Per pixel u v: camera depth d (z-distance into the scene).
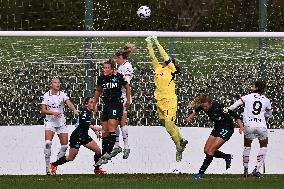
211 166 46.75
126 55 45.06
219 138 42.62
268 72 48.56
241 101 43.12
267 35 45.56
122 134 45.44
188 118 43.41
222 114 42.75
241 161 46.88
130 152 46.69
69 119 48.03
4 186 36.94
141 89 48.38
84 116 44.12
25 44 48.44
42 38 47.72
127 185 37.31
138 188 36.00
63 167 46.34
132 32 45.44
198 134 46.94
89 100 44.03
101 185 37.31
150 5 49.41
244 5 49.22
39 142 46.66
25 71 48.31
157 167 46.75
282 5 48.94
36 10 49.19
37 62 48.34
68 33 45.44
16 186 36.94
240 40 48.81
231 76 48.66
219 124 42.81
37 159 46.56
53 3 49.19
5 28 49.16
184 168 46.78
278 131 47.16
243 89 48.53
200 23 49.44
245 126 43.38
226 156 44.31
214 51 49.00
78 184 37.75
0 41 48.41
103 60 47.31
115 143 44.00
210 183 38.44
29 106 48.19
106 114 43.25
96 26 49.28
